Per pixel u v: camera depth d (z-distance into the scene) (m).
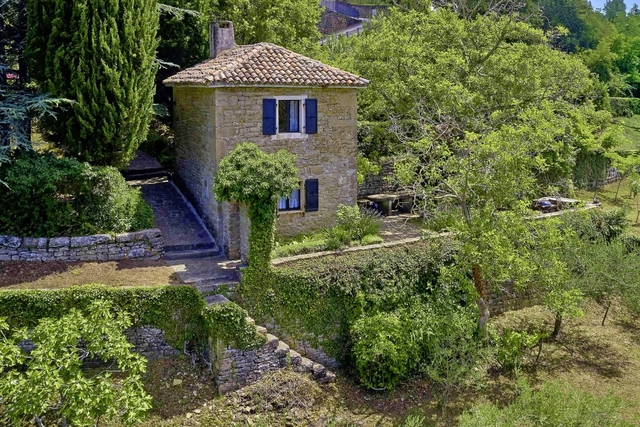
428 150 17.75
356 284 15.78
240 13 26.92
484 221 14.66
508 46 23.73
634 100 50.56
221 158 17.00
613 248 18.42
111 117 16.80
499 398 14.74
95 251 15.86
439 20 23.80
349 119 19.19
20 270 14.80
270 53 18.64
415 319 15.70
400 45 22.59
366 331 15.05
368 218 18.78
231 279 15.26
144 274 15.27
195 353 14.06
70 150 17.23
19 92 16.95
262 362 13.77
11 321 12.98
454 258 16.12
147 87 18.08
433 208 15.92
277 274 15.02
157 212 20.31
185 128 20.89
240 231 15.96
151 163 25.33
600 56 50.56
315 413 13.45
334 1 55.16
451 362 14.45
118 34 16.98
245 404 13.09
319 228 19.11
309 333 15.45
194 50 24.66
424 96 22.00
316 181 18.78
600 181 34.19
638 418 14.09
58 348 10.26
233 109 17.02
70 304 13.22
